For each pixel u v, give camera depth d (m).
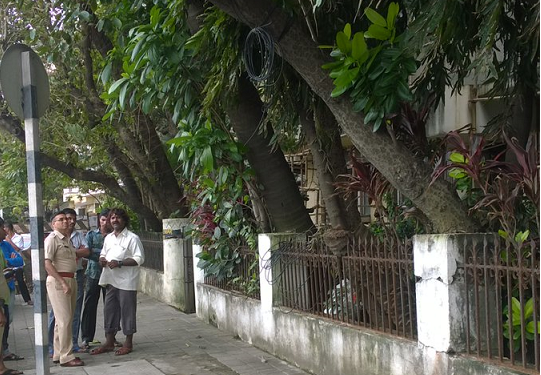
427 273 4.82
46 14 10.96
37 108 5.41
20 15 11.56
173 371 7.00
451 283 4.64
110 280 8.04
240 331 8.57
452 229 4.95
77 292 8.06
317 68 5.36
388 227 6.22
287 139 8.34
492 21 4.01
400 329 5.40
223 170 7.45
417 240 4.93
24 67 5.39
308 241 7.23
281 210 7.72
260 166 7.55
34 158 5.32
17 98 5.38
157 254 13.65
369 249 5.80
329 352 6.24
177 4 6.19
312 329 6.56
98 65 12.47
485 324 4.54
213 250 9.67
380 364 5.43
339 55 4.98
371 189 5.64
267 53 5.85
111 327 8.15
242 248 8.82
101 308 12.40
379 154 5.11
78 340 9.02
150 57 6.52
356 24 6.17
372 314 5.75
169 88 7.01
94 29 10.72
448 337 4.62
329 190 6.53
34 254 5.27
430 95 6.23
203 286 10.23
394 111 5.14
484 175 4.83
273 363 7.15
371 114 5.02
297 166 11.42
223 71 6.33
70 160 13.98
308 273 6.90
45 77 5.51
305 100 6.49
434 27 4.29
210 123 7.15
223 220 8.86
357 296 5.95
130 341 8.03
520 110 5.79
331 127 6.52
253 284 8.30
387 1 5.95
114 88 7.09
